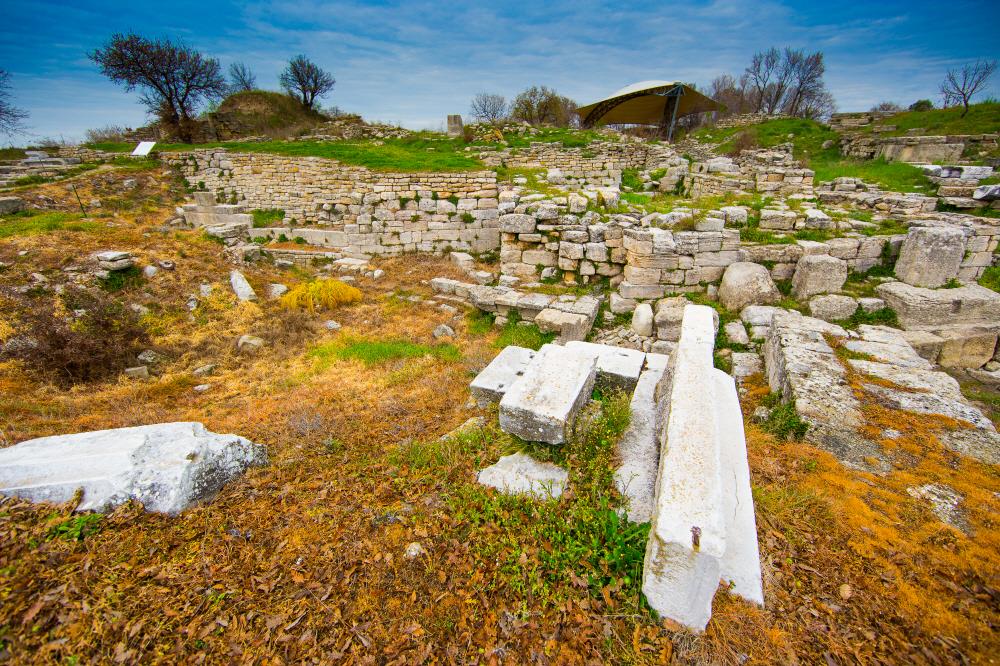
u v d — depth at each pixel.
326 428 4.69
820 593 2.56
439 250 13.08
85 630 2.23
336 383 6.13
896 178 12.12
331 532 3.04
